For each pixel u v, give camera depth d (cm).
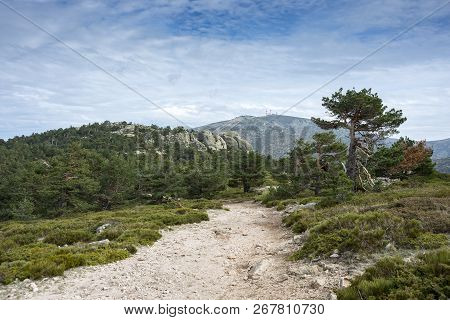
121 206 5234
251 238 1708
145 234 1628
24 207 4531
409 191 2338
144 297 874
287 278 972
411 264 798
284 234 1742
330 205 2270
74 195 5047
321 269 989
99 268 1115
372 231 1116
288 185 4125
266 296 858
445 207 1361
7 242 1680
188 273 1091
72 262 1123
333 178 3550
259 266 1097
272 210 3017
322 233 1296
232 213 2827
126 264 1170
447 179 4369
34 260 1127
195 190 5459
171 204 3662
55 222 2517
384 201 1978
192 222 2214
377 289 724
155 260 1238
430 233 1094
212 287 962
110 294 888
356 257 1020
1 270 1024
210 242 1588
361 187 3055
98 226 2094
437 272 736
